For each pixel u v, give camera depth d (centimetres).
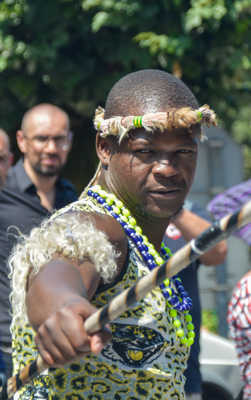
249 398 419
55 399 218
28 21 1067
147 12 1034
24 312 219
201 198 1095
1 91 1122
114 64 1108
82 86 1113
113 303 177
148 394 219
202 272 1091
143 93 233
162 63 1080
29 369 196
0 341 462
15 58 1069
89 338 175
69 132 618
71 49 1095
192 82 1141
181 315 239
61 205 584
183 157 232
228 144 1103
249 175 2175
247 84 1162
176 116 224
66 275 189
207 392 701
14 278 214
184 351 236
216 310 1084
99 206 235
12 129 1134
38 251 199
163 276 173
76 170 1149
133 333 218
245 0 1073
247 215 159
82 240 199
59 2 1059
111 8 1025
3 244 516
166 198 232
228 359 706
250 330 414
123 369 216
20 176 563
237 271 1106
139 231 233
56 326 174
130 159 233
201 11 1037
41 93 1128
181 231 523
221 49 1092
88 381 215
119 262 214
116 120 231
